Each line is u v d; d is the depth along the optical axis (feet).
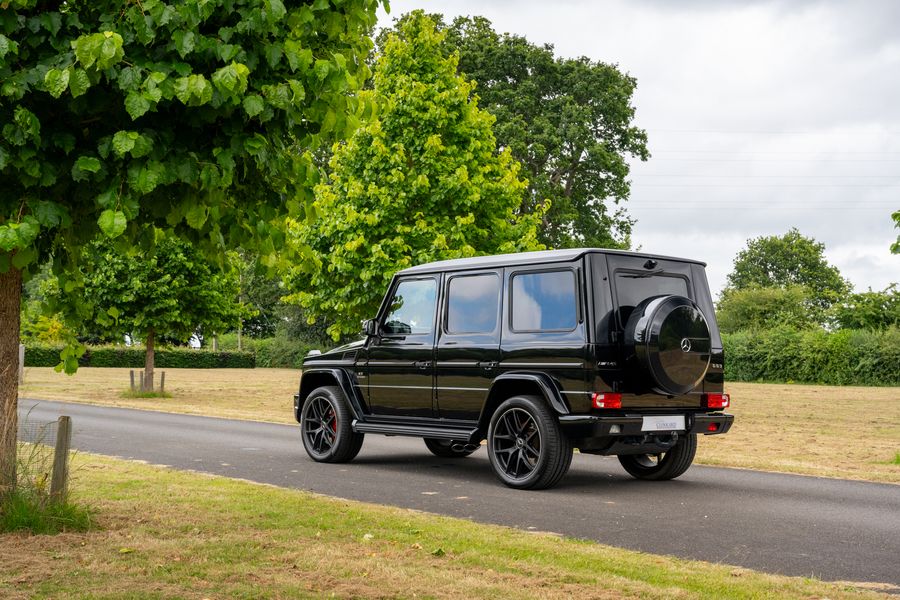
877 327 183.93
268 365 224.53
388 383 35.63
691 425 31.24
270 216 19.33
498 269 32.63
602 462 39.99
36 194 16.94
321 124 18.80
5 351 20.45
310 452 38.06
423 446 45.47
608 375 29.43
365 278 61.00
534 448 30.63
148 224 19.89
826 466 38.58
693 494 29.68
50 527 20.15
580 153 152.66
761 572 18.22
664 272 31.73
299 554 18.42
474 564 18.08
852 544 21.50
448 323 33.88
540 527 23.36
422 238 63.05
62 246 20.31
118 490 27.07
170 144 16.65
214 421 59.06
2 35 15.05
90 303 23.06
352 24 19.36
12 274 20.38
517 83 154.10
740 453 43.45
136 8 15.72
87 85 14.88
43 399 80.84
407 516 23.63
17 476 20.85
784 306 239.30
